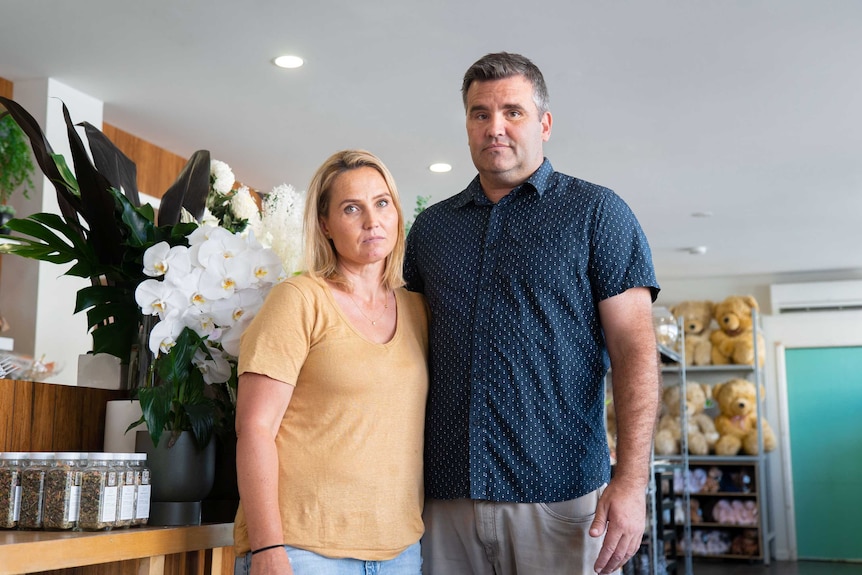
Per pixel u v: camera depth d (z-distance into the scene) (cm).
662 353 607
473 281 185
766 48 395
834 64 410
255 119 482
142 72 420
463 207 195
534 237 182
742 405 811
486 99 185
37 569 138
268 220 235
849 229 702
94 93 444
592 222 180
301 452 162
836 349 870
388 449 167
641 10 361
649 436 173
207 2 354
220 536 183
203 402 186
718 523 808
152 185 519
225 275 187
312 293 167
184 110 468
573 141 512
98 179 193
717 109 464
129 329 201
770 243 752
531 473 176
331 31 379
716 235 725
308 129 498
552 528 176
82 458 166
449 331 184
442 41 388
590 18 368
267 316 164
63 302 430
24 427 186
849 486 858
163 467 176
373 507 163
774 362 878
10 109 199
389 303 182
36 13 361
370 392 166
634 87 437
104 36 382
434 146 527
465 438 178
